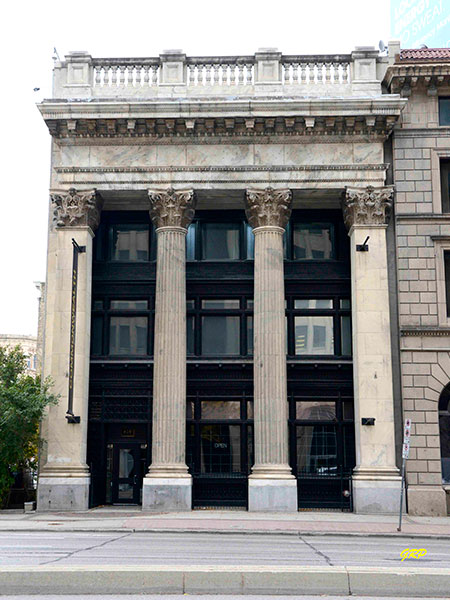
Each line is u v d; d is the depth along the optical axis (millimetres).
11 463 31953
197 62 33781
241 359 33344
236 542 19938
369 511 29859
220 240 35344
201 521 25875
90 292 33375
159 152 32906
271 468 30438
